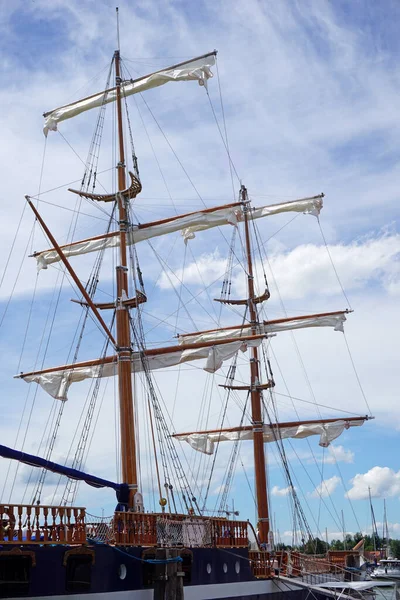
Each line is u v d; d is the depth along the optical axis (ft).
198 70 187.11
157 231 190.80
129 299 170.09
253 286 245.45
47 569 111.86
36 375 187.11
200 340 241.96
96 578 119.44
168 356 185.68
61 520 114.73
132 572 126.52
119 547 124.77
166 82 189.98
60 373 185.37
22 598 108.78
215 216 196.54
